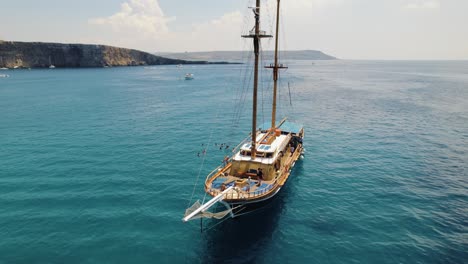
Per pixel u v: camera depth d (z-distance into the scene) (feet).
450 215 101.60
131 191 118.01
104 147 173.47
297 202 111.75
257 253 82.64
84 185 122.83
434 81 615.16
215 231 92.22
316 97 384.68
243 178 106.93
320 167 146.92
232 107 312.50
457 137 195.52
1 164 144.77
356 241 88.12
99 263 77.82
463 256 81.00
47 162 148.25
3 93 404.77
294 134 150.30
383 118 256.93
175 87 499.92
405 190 120.78
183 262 78.79
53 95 390.63
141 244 85.51
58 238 87.66
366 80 649.61
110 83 558.97
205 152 167.22
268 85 504.43
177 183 126.31
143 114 272.31
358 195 117.19
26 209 103.30
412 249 84.17
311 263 79.15
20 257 79.66
